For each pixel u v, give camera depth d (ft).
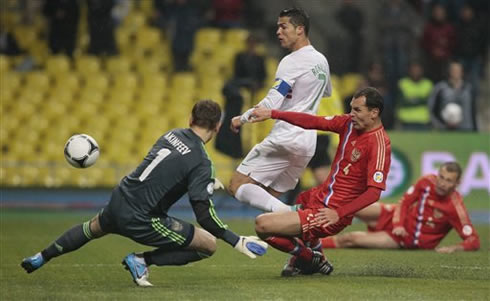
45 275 94.17
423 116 211.61
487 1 244.22
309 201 93.04
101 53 234.99
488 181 190.60
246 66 200.44
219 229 80.69
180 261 84.17
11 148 217.77
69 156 88.28
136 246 123.24
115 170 214.28
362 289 83.66
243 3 253.03
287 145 98.17
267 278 92.99
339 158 91.40
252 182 99.86
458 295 80.89
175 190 81.87
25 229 145.48
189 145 82.07
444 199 123.34
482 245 132.87
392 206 126.52
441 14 234.79
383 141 88.94
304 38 97.76
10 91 227.61
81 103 227.81
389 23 232.94
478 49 236.43
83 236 83.97
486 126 241.55
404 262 109.29
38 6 249.55
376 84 208.64
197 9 241.55
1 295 79.05
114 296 78.23
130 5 252.01
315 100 97.91
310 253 93.50
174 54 234.99
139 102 228.84
